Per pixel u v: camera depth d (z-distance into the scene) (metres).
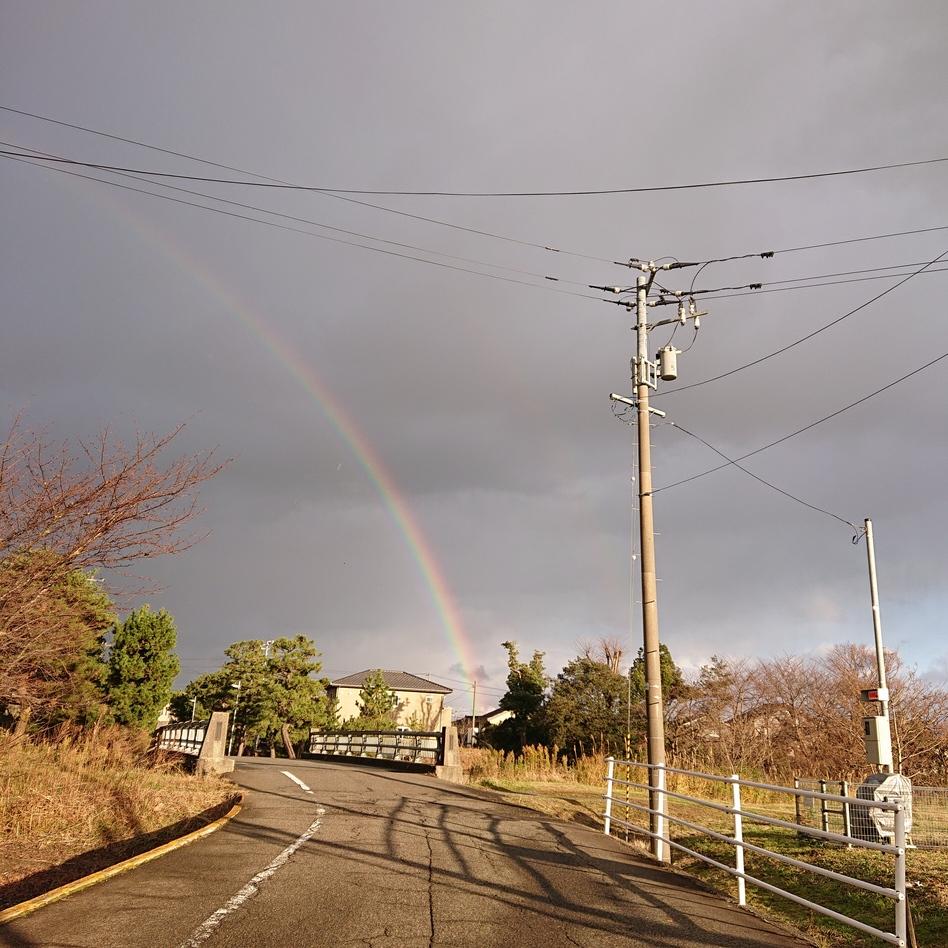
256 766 22.09
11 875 7.46
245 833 10.09
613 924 6.49
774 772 37.00
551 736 41.44
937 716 35.59
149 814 11.05
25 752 12.80
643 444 14.94
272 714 51.59
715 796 20.16
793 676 42.50
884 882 9.10
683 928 6.50
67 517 9.09
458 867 8.46
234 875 7.57
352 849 9.23
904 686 36.47
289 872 7.80
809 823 14.28
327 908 6.48
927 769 34.72
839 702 39.22
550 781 22.53
